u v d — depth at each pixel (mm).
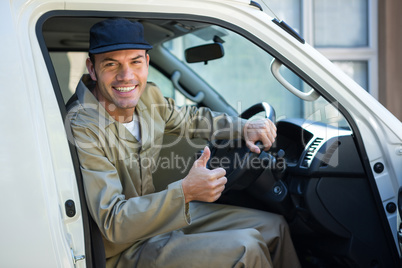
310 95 1702
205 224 1867
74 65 2357
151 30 2135
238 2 1610
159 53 2580
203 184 1447
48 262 1160
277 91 2320
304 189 1789
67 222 1304
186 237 1616
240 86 2838
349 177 1763
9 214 1156
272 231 1803
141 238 1467
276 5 4355
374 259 1774
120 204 1454
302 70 1657
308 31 4398
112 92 1601
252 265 1543
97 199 1426
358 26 4461
